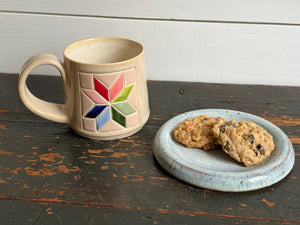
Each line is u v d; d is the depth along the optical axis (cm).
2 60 55
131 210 30
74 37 52
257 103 46
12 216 29
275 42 50
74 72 35
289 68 51
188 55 52
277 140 36
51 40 53
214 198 31
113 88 35
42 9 50
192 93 49
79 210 30
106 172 34
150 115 44
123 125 37
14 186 32
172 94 49
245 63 52
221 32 50
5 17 52
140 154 37
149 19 50
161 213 30
